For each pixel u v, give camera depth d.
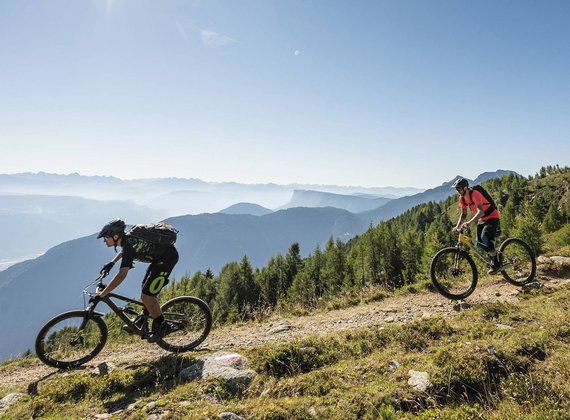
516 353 5.52
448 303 9.81
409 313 9.24
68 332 6.97
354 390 5.15
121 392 5.79
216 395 5.39
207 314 7.66
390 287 13.03
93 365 7.18
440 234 56.16
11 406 5.66
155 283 6.65
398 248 64.12
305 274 67.69
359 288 13.58
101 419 5.03
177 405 5.08
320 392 5.28
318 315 10.70
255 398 5.32
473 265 9.72
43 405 5.50
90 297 6.81
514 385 4.77
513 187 112.19
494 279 11.61
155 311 6.79
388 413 4.43
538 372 5.09
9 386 6.57
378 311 9.83
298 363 6.21
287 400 5.05
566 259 11.30
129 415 5.04
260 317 11.49
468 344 5.88
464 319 7.69
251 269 72.44
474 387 5.01
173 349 7.29
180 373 6.11
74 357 7.33
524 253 11.14
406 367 5.50
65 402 5.63
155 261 6.74
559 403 4.30
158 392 5.62
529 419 4.06
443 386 4.97
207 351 7.24
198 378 5.85
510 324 7.06
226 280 69.81
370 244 68.62
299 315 11.14
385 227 78.12
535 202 68.94
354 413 4.64
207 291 73.06
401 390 4.95
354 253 79.12
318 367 6.22
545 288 9.59
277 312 12.10
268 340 8.15
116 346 8.68
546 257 11.80
